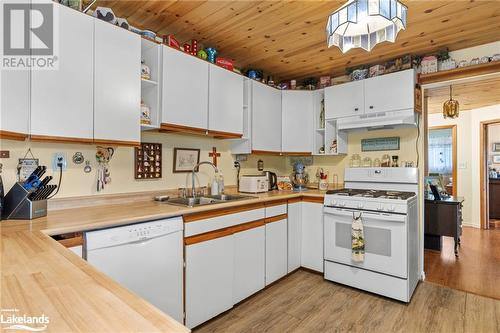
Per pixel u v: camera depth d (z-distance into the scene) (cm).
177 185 258
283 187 332
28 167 173
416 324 199
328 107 317
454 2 192
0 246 104
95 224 143
